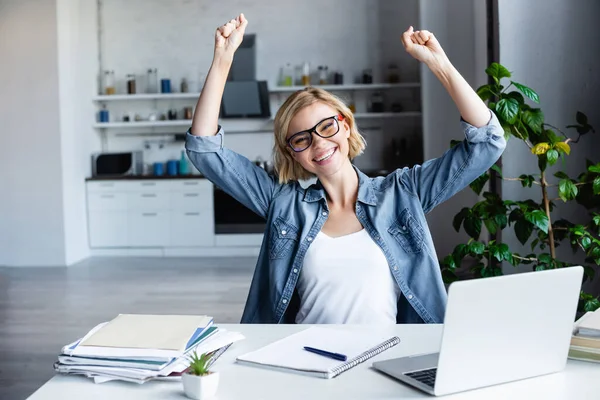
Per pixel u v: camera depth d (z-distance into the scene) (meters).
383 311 1.86
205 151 1.96
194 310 4.90
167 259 7.42
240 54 7.81
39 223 7.15
